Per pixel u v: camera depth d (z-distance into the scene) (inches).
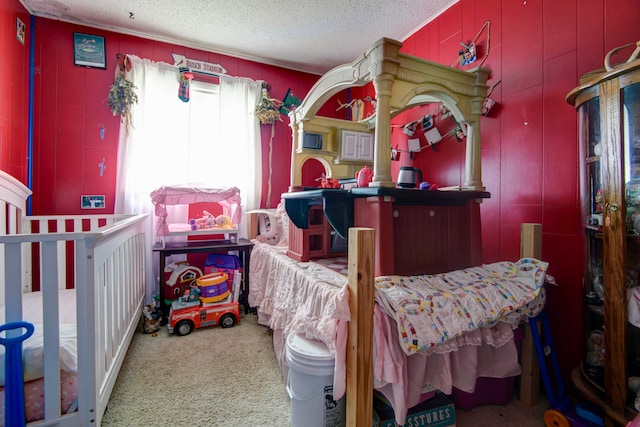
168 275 104.0
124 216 100.1
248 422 53.5
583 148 49.3
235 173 116.9
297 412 46.1
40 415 43.4
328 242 73.7
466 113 58.2
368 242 40.3
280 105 126.4
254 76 122.9
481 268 55.3
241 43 110.9
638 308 40.8
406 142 98.2
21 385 41.4
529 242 57.1
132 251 78.9
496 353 54.2
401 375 41.9
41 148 94.6
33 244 90.4
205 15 94.6
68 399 44.7
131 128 102.0
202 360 73.5
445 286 47.4
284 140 128.0
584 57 57.2
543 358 53.9
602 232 45.4
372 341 41.2
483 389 58.0
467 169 59.9
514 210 68.4
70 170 98.2
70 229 97.7
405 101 51.8
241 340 84.3
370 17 93.6
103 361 51.5
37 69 93.9
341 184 82.7
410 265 51.9
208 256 110.7
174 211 109.7
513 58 69.0
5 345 40.4
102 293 50.6
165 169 107.6
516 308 46.9
